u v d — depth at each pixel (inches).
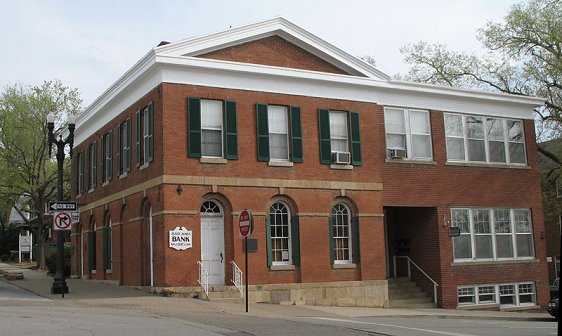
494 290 1082.7
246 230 730.2
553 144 1445.6
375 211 984.3
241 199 876.6
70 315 604.4
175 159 839.1
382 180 1005.8
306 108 949.2
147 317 613.9
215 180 860.6
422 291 1058.1
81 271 1259.2
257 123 901.8
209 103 880.3
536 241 1144.8
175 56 848.3
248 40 919.7
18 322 536.1
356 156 978.1
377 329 582.9
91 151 1206.3
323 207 939.3
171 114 845.2
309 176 933.8
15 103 1641.2
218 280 860.0
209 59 870.4
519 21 1354.6
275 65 938.7
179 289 816.9
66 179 1738.4
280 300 881.5
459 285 1043.3
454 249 1054.4
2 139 1643.7
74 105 1699.1
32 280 1130.7
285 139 931.3
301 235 914.7
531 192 1158.3
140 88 933.2
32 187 1635.1
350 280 947.3
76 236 1284.4
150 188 871.1
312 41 959.0
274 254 900.6
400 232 1109.7
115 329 506.6
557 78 1349.7
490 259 1087.6
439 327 645.3
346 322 659.4
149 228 914.7
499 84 1466.5
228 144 876.0
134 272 933.2
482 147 1118.4
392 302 994.1
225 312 706.8
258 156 895.7
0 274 1314.0
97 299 783.7
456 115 1098.7
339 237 960.9
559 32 1304.1
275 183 903.7
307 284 906.7
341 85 981.2
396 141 1032.8
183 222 831.7
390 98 1034.1
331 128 975.0
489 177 1112.8
